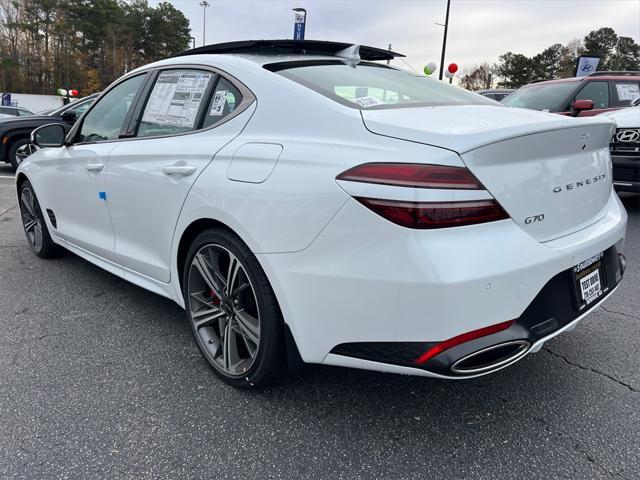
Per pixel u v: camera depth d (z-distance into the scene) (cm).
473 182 166
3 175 935
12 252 459
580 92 680
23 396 232
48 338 290
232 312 233
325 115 200
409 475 186
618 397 233
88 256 354
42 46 5919
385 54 314
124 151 287
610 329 305
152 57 6731
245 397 233
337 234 177
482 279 164
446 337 166
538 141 183
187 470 188
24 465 188
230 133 231
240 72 241
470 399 233
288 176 193
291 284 193
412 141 174
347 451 198
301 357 204
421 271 162
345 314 181
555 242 192
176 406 226
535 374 254
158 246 269
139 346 282
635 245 486
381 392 238
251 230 203
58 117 888
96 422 214
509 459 194
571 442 203
